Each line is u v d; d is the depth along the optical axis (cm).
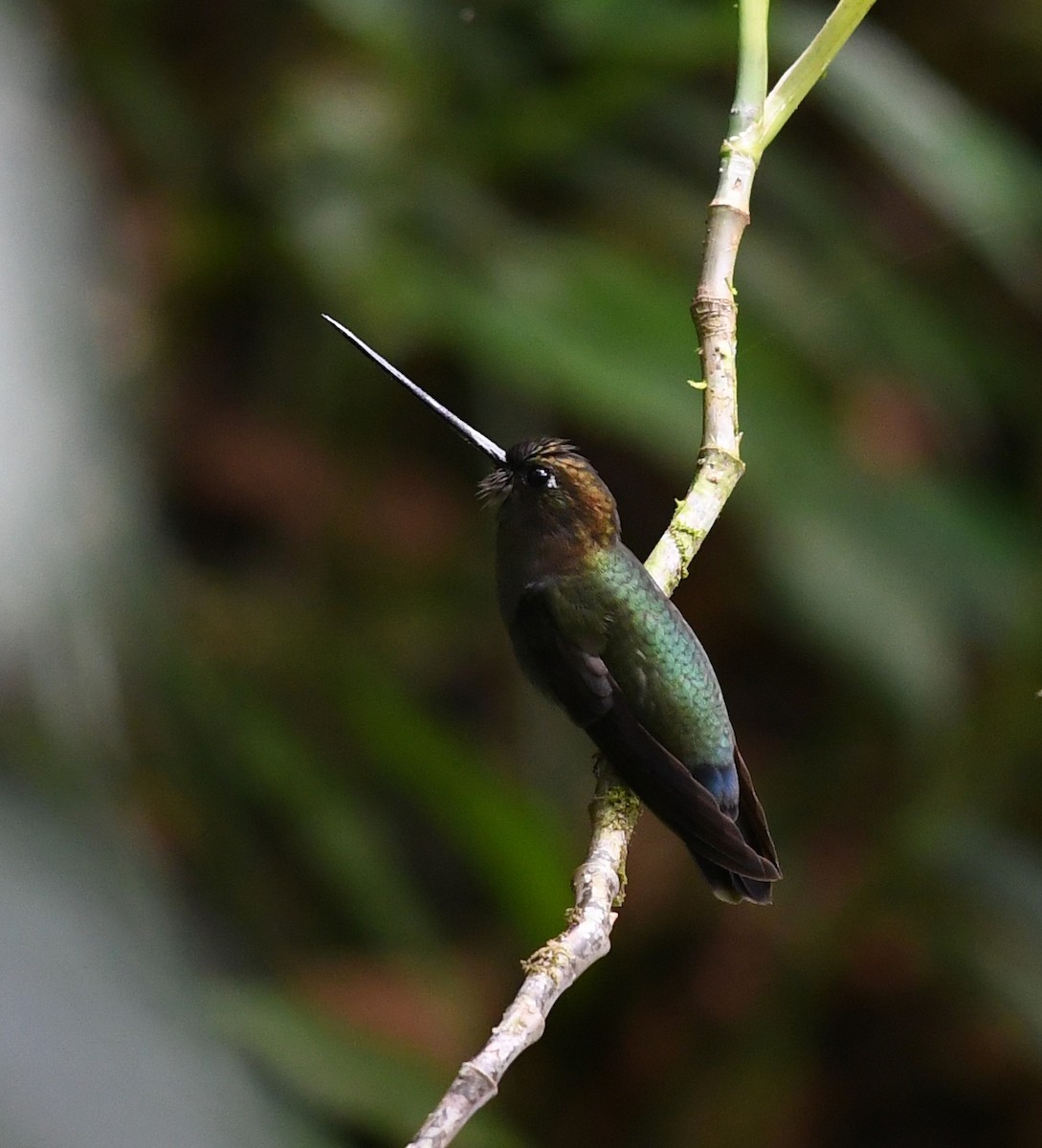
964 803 872
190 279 903
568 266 832
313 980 797
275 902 791
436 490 1140
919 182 849
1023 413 1079
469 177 908
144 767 659
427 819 1088
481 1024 889
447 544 1116
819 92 850
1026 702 853
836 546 854
